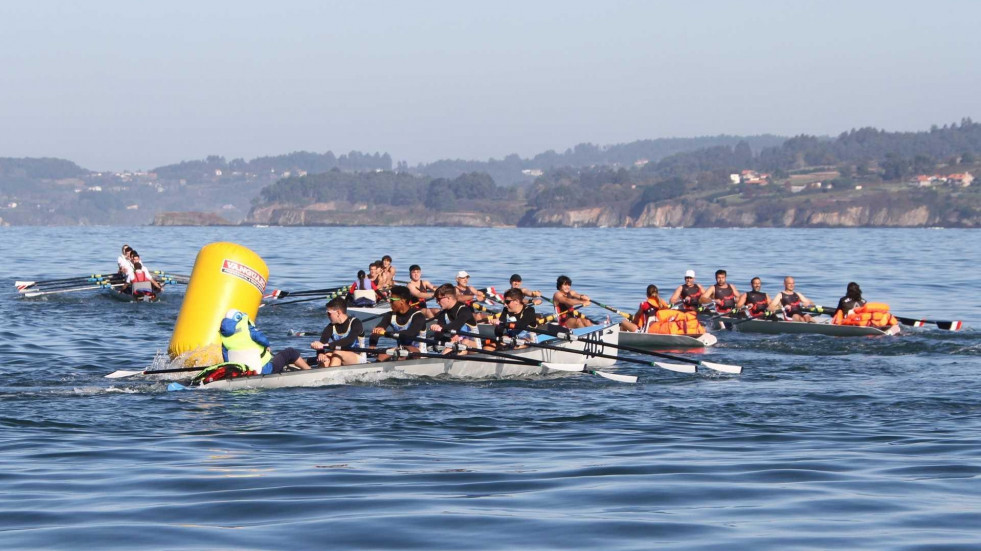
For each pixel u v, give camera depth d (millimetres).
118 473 15602
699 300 41781
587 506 13688
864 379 26750
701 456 17016
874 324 38062
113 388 23766
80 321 39750
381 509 13469
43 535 12250
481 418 20781
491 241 164250
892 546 11891
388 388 24531
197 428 19406
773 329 39375
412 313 26703
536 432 19281
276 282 65062
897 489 14680
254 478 15281
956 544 11945
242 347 24156
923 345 34281
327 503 13773
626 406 22375
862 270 80375
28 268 79000
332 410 21484
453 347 27016
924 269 81688
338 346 25562
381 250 121000
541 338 29375
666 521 12953
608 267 82375
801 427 19828
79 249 120188
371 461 16562
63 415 20547
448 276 71500
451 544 11953
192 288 27453
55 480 15125
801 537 12281
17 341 33250
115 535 12250
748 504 13844
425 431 19328
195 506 13609
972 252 117000
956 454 17125
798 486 14844
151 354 30891
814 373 28062
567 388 25203
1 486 14742
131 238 180750
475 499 14031
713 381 26547
